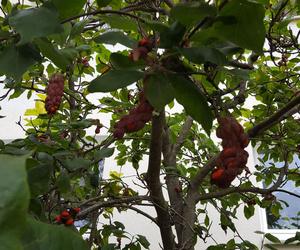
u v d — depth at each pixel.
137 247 1.98
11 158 0.29
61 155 1.28
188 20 0.65
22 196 0.28
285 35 1.81
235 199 2.22
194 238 1.73
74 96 1.90
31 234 0.38
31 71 1.86
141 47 0.76
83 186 2.03
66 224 1.19
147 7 1.17
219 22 0.67
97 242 2.09
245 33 0.67
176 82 0.73
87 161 1.28
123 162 2.36
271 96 2.04
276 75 2.16
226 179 0.67
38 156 1.22
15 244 0.27
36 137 1.40
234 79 1.60
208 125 0.76
